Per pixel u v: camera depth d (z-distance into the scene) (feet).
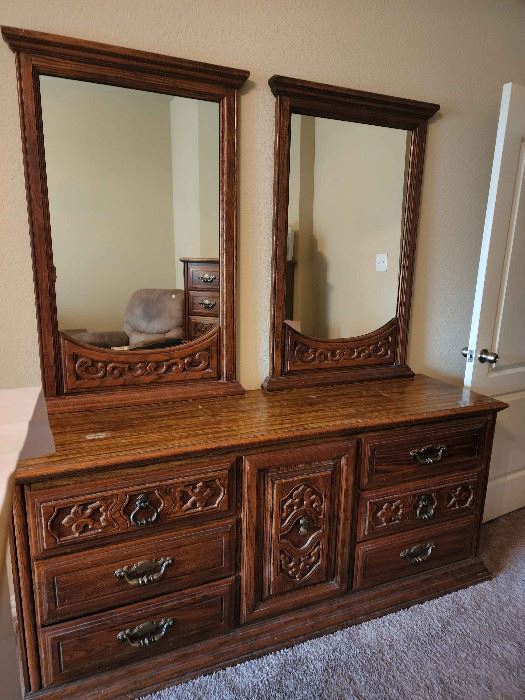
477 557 5.82
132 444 3.97
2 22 4.09
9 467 1.46
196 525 4.18
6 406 1.85
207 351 5.30
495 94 6.42
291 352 5.71
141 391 5.03
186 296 5.13
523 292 6.54
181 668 4.30
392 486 4.99
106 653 4.04
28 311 4.61
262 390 5.66
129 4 4.45
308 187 5.47
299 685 4.34
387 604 5.19
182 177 4.87
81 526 3.74
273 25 5.03
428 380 6.30
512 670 4.55
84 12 4.32
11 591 3.92
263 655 4.61
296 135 5.30
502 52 6.35
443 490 5.30
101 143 4.55
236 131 4.97
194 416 4.70
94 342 4.82
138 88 4.55
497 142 5.75
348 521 4.84
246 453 4.25
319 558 4.81
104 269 4.76
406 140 5.84
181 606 4.25
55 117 4.33
